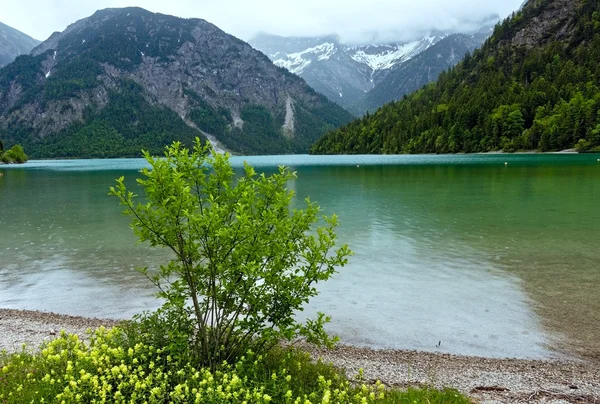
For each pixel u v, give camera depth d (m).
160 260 18.83
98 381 5.78
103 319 12.26
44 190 56.91
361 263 17.41
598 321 11.31
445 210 31.78
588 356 9.52
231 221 6.47
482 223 25.92
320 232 6.85
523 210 30.59
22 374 6.74
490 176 61.28
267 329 6.64
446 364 9.15
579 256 17.77
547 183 49.09
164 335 6.70
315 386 6.68
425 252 19.14
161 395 5.49
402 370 8.79
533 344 10.16
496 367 8.98
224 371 6.27
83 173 101.62
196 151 6.59
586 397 7.51
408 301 13.11
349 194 43.78
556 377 8.48
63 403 5.07
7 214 34.19
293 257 6.80
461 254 18.62
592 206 31.70
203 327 6.55
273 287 6.67
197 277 6.46
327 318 7.02
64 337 7.02
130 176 86.81
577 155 112.94
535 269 16.05
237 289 6.36
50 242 22.86
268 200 6.75
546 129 132.25
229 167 6.62
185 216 6.02
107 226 27.81
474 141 156.12
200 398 5.12
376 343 10.38
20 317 12.41
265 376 6.30
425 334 10.84
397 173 74.44
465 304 12.76
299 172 83.69
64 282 15.79
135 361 5.80
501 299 13.05
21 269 17.53
